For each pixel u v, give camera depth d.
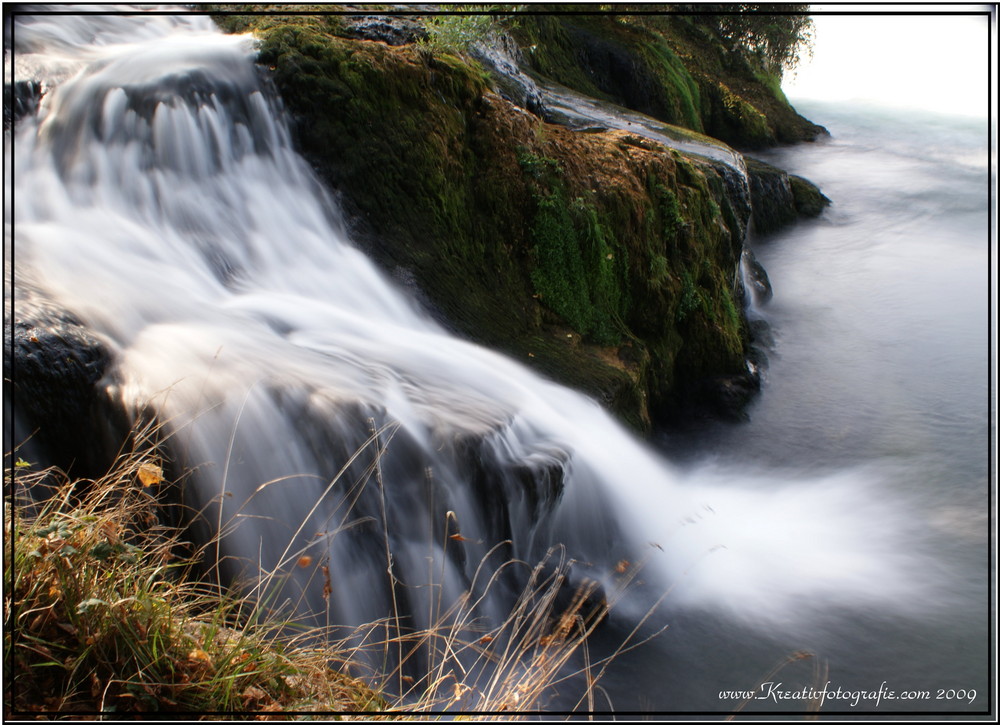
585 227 8.36
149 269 6.27
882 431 9.03
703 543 6.78
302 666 3.58
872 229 15.34
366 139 7.68
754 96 21.39
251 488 4.68
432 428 5.27
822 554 6.85
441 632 4.95
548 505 5.60
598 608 5.58
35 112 7.27
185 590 3.96
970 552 6.88
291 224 7.31
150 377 4.86
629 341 8.38
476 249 8.05
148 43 8.51
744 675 5.39
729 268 10.38
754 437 8.94
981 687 5.33
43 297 5.24
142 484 4.31
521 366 7.32
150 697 3.10
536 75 12.98
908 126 22.53
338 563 4.76
